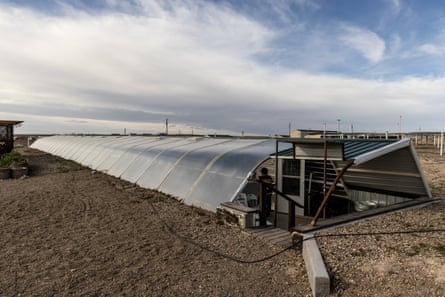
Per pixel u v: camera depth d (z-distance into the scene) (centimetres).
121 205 855
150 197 962
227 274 430
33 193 1027
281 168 891
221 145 1184
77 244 545
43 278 411
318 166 865
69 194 1015
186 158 1109
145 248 527
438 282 358
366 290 355
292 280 412
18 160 1683
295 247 514
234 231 627
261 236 584
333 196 922
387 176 842
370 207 928
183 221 698
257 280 412
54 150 3388
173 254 502
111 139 2627
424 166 1884
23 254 496
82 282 401
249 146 1016
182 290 384
